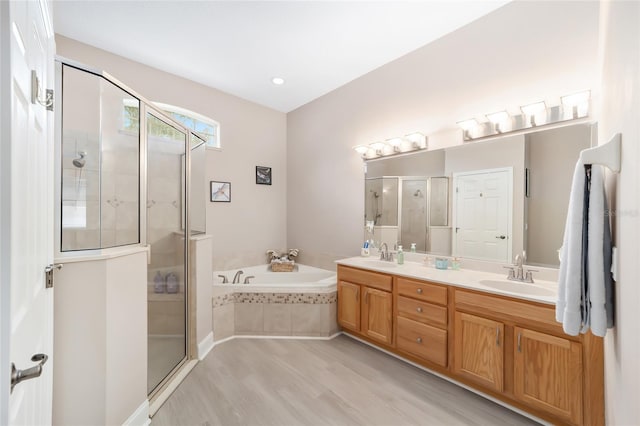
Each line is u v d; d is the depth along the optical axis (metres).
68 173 1.41
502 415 1.73
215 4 2.05
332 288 2.91
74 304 1.33
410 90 2.77
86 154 1.51
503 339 1.74
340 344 2.72
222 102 3.59
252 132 3.91
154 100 2.99
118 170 1.71
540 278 1.99
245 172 3.84
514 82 2.11
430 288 2.11
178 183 2.34
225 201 3.63
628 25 0.82
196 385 2.04
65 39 2.45
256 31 2.38
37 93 0.97
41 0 1.01
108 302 1.44
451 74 2.47
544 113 1.97
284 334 2.89
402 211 2.86
